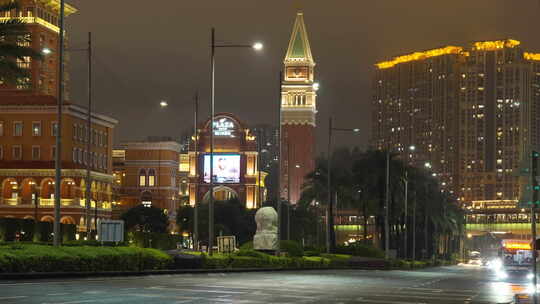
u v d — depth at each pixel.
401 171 112.69
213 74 60.25
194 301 26.92
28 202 131.12
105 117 144.50
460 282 55.00
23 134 134.75
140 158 177.25
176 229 177.00
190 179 190.12
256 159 189.38
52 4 162.38
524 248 80.94
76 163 135.00
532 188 26.14
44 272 36.62
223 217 159.38
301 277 50.25
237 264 57.44
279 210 70.62
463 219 195.75
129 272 42.84
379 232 132.12
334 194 113.94
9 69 51.75
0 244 42.50
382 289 39.91
